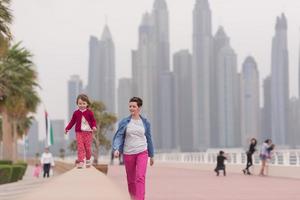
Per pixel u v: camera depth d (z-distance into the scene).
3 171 41.00
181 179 40.59
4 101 61.94
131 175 14.69
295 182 35.41
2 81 61.50
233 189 29.00
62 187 5.39
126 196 5.16
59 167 70.50
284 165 43.09
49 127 66.69
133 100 14.44
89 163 16.81
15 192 31.39
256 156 50.94
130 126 14.46
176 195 25.14
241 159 54.38
